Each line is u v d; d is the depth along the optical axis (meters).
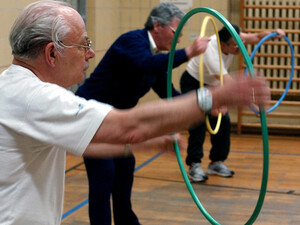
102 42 6.65
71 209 4.09
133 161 3.29
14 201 1.49
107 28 6.78
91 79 3.21
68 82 1.56
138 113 1.33
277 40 6.82
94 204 3.03
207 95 1.28
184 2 6.88
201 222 3.88
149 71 2.98
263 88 1.23
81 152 1.36
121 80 3.15
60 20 1.47
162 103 1.33
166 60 2.94
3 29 4.46
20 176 1.49
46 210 1.55
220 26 6.82
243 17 6.73
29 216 1.51
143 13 7.07
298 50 6.97
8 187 1.49
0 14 4.41
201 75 3.38
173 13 3.18
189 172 4.89
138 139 1.33
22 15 1.49
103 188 3.02
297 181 4.89
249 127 6.98
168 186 4.72
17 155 1.47
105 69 3.16
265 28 6.91
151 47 3.22
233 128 7.00
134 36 3.09
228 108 1.27
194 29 6.90
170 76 2.81
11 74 1.49
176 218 3.96
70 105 1.38
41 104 1.40
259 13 6.82
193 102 1.29
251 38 5.13
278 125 6.74
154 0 7.00
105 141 1.36
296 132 6.86
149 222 3.87
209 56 4.40
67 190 4.56
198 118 1.29
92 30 6.38
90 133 1.35
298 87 7.02
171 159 5.64
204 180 4.85
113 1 6.90
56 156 1.57
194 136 4.85
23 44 1.47
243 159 5.65
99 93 3.17
